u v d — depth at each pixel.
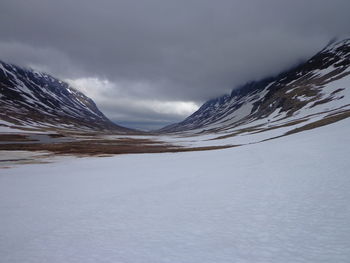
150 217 11.53
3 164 41.47
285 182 14.38
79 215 12.84
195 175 20.98
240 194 13.52
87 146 76.94
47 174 29.16
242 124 169.00
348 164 15.49
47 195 18.20
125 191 17.62
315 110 104.19
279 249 7.38
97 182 22.25
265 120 138.50
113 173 27.14
